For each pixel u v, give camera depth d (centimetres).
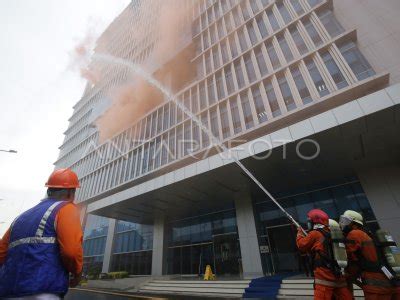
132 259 2198
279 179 1411
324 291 308
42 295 153
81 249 179
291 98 1634
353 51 1475
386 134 1025
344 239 328
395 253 326
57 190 211
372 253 322
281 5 2075
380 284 304
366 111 921
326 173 1345
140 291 1388
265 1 2231
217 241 1678
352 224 363
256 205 1602
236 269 1480
